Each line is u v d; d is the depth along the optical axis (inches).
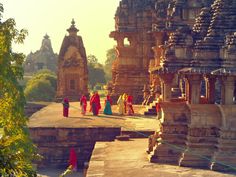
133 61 1868.8
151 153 848.9
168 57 829.2
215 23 819.4
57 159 1147.9
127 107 1448.1
